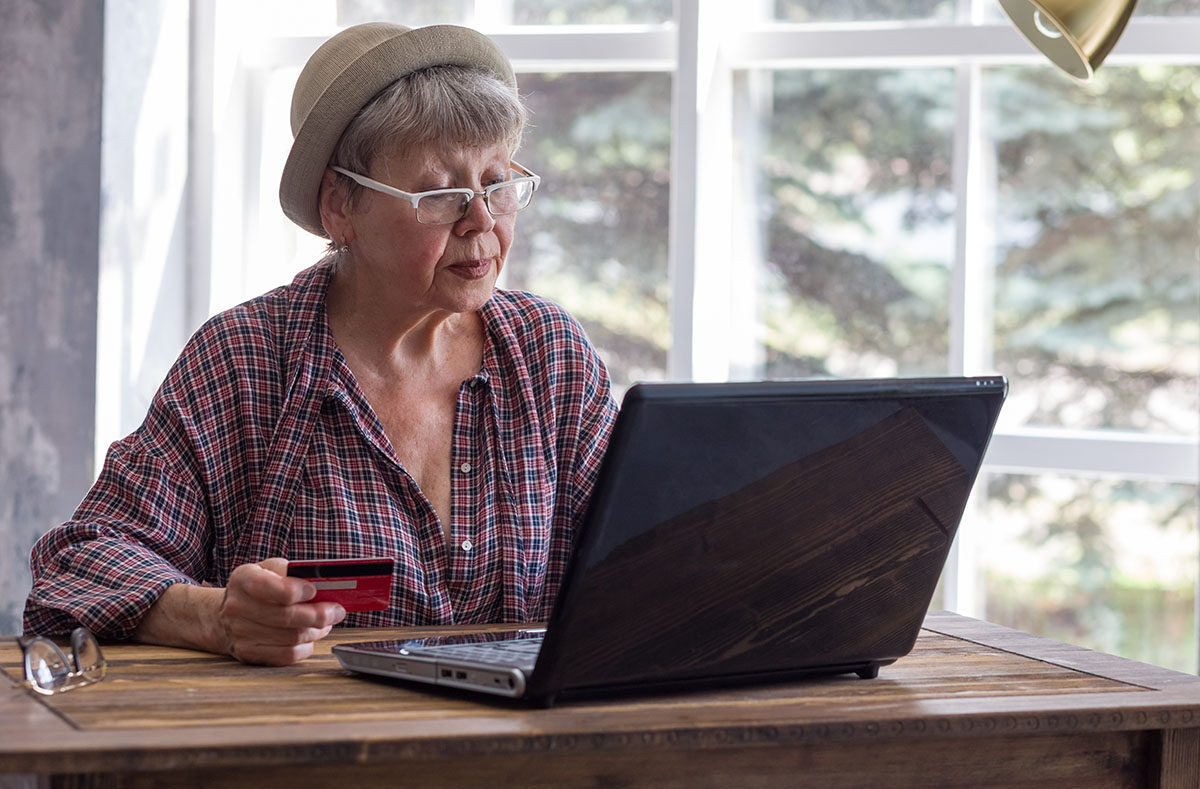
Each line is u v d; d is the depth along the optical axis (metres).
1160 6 2.88
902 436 1.12
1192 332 2.90
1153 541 2.92
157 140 3.07
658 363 3.18
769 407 1.04
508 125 1.54
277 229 3.35
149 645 1.35
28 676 1.12
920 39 2.97
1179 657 2.92
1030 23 1.55
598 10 3.18
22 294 2.88
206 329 1.61
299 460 1.56
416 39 1.51
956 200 3.01
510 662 1.09
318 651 1.32
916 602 1.22
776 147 3.12
